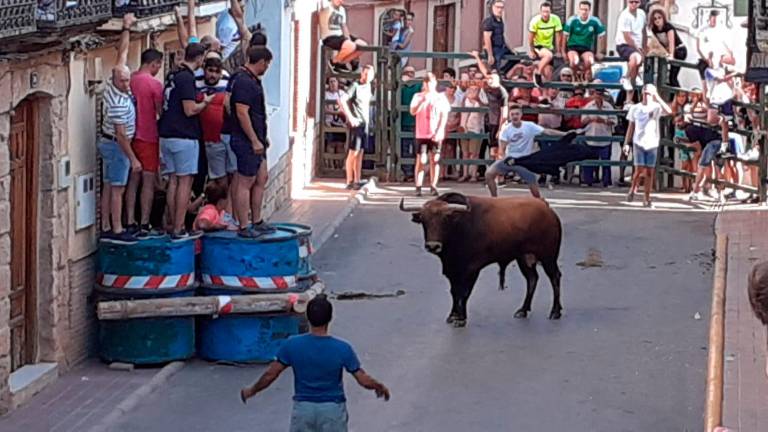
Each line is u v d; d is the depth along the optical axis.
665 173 28.20
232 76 16.17
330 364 11.01
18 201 14.54
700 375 15.52
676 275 20.62
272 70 24.97
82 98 15.50
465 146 28.61
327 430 11.02
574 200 26.77
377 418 13.98
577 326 17.66
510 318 18.03
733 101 26.69
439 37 34.34
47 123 14.66
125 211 16.03
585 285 19.89
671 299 19.14
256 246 15.79
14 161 14.37
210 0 19.27
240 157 15.93
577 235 23.47
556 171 23.53
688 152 27.61
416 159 27.33
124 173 15.69
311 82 28.83
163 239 15.55
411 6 33.47
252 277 15.80
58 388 14.62
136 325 15.42
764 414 12.80
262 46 16.44
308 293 15.80
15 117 14.31
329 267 20.97
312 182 28.41
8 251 13.69
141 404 14.34
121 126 15.35
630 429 13.71
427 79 26.86
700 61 27.36
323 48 29.00
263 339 15.76
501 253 17.53
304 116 27.58
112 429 13.50
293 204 25.75
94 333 15.98
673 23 32.47
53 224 14.79
